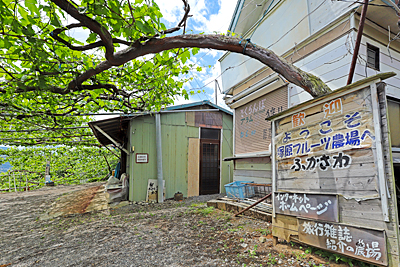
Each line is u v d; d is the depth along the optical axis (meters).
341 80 3.54
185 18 2.75
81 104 5.70
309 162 2.64
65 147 13.62
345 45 3.51
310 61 4.16
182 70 4.87
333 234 2.27
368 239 2.00
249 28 6.55
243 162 6.16
